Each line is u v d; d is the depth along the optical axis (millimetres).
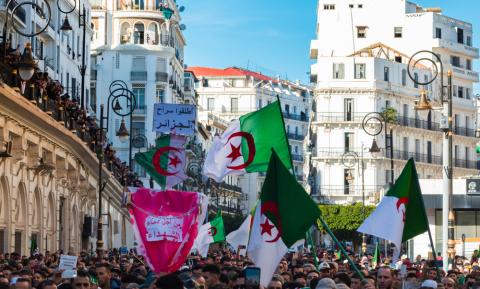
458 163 130250
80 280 19484
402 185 23188
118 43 123312
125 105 122562
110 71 123125
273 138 26000
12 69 39562
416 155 126625
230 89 198125
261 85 199750
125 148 120625
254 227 20156
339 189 122625
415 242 77188
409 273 25625
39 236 51562
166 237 22953
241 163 26094
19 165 46125
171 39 128750
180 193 23250
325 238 107688
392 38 129500
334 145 123500
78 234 63062
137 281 22922
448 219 44906
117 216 84688
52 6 74625
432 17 128500
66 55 80750
